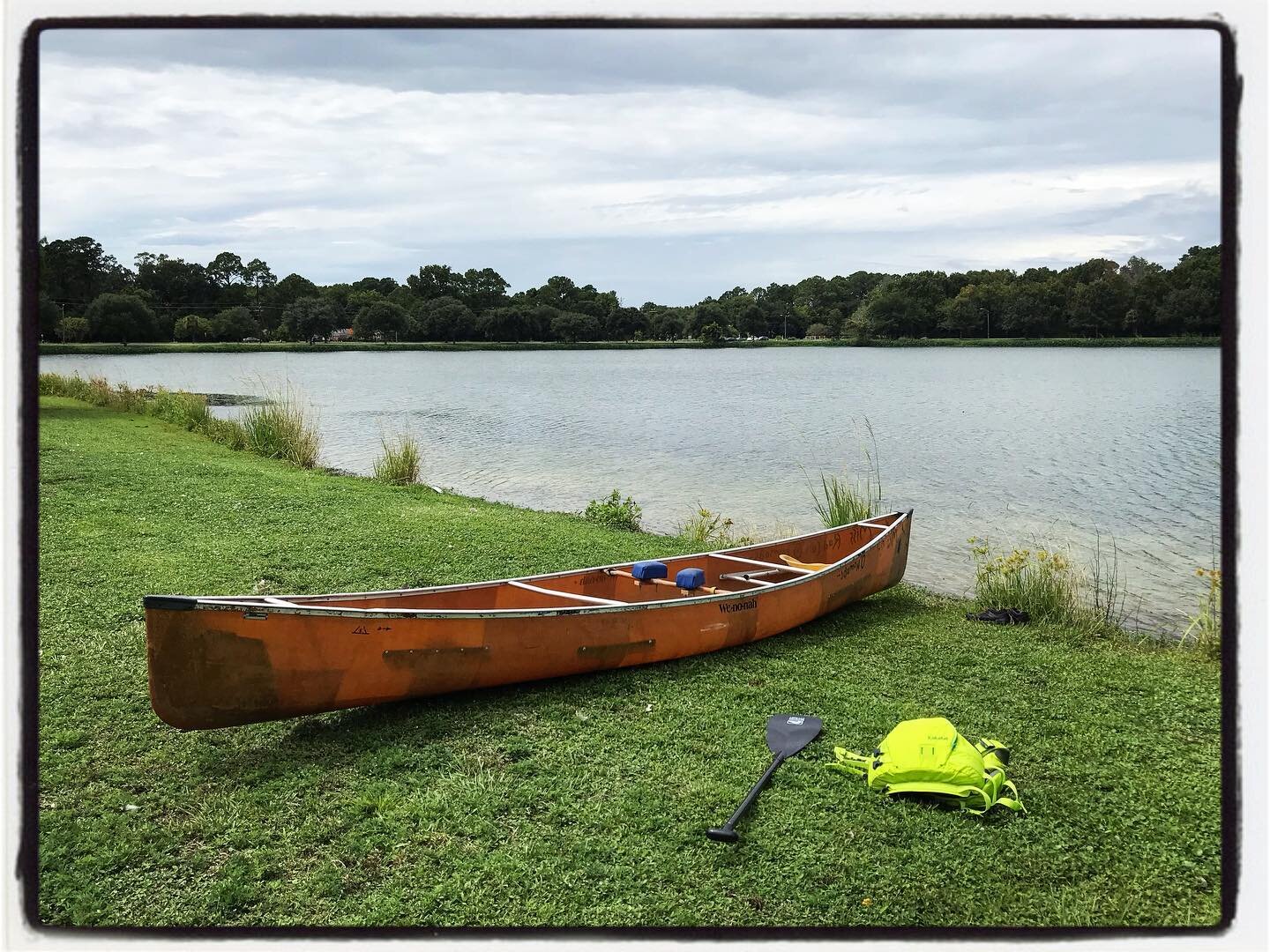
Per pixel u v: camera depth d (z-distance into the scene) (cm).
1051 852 429
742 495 1603
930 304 10725
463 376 5891
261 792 475
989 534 1280
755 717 576
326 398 3916
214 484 1285
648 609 650
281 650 509
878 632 763
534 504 1471
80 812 455
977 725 569
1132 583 1015
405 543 1008
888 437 2472
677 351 11338
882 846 431
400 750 521
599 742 534
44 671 620
